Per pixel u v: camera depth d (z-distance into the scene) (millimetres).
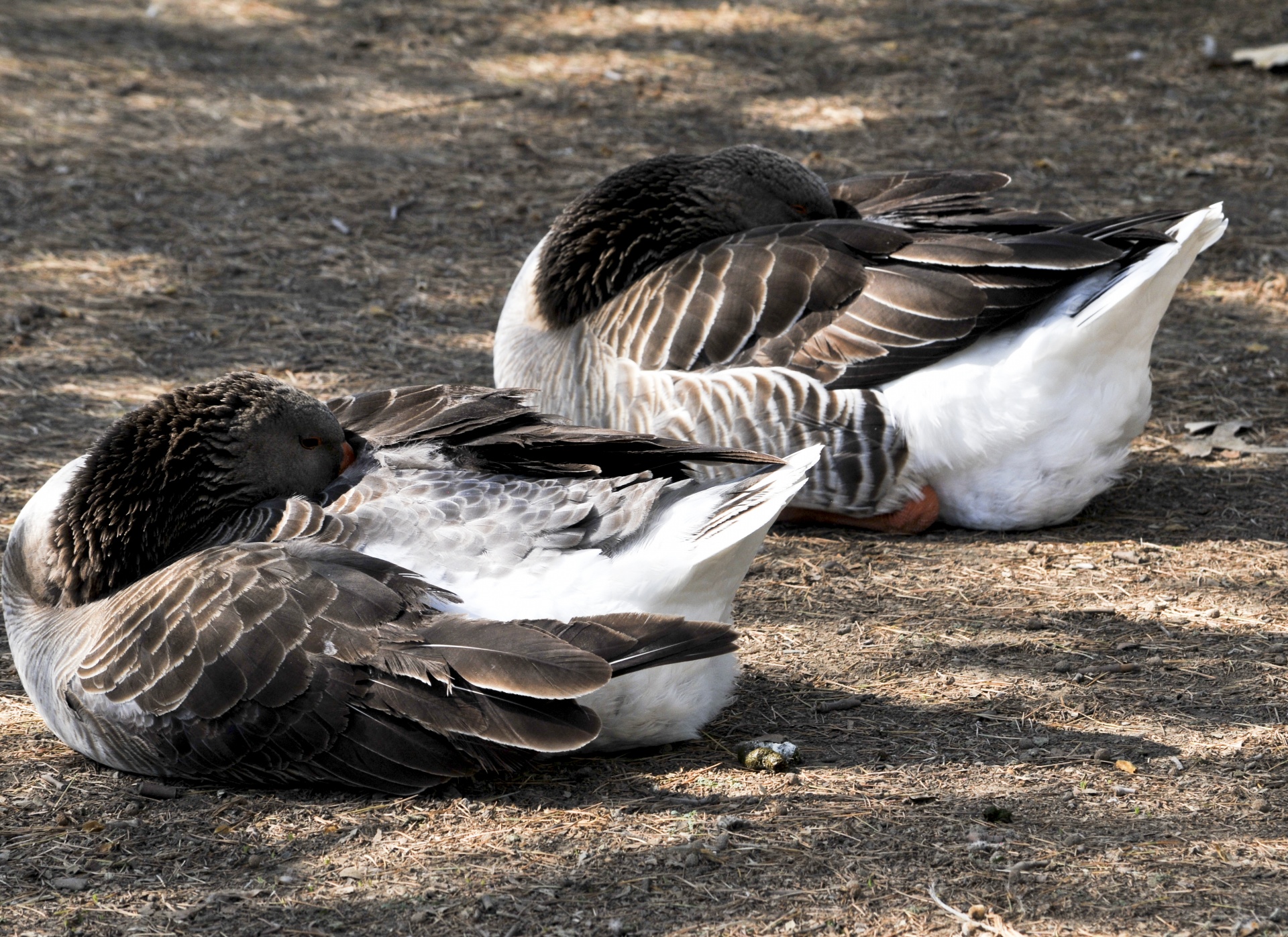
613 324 8172
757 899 4582
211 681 5012
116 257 12703
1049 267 7449
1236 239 12688
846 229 8055
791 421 7688
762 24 20016
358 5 20984
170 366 10508
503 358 8859
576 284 8523
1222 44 17984
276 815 5148
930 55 18375
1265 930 4344
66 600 5613
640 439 5797
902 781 5375
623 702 5309
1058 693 6137
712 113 16562
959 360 7664
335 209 13938
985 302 7562
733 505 5293
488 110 16828
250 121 16391
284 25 20109
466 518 5398
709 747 5711
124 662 5117
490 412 6125
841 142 15453
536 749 4777
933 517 7980
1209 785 5297
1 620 7000
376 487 5582
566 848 4910
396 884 4703
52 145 15375
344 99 17188
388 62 18625
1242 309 11406
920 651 6617
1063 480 7766
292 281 12281
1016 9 20031
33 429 9328
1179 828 4977
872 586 7398
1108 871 4695
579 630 4953
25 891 4688
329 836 5004
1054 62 17797
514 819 5105
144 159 15141
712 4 21016
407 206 14055
